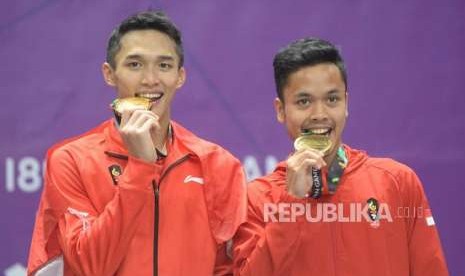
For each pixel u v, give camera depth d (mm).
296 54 13078
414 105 18484
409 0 18516
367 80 18406
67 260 12539
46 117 17891
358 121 18359
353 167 13508
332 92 12984
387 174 13430
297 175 12211
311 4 18391
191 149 13328
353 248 13117
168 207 12914
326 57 13055
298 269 13008
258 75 18328
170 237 12781
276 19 18344
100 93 18062
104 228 11992
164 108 13070
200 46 18219
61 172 12836
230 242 13227
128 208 12000
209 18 18234
